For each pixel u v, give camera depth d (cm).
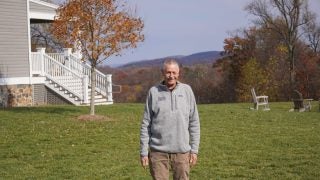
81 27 1622
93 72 1686
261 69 5894
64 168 950
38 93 2389
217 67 6419
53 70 2431
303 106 2180
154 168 591
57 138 1278
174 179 600
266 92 5775
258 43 6234
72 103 2383
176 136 584
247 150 1122
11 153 1094
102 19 1634
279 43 6072
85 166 968
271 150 1119
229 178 870
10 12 2244
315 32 5919
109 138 1282
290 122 1642
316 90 5725
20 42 2294
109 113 1842
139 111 1941
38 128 1425
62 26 1627
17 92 2275
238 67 6206
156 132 590
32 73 2370
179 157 588
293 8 5531
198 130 602
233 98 6262
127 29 1647
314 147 1148
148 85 6209
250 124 1585
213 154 1076
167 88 591
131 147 1169
